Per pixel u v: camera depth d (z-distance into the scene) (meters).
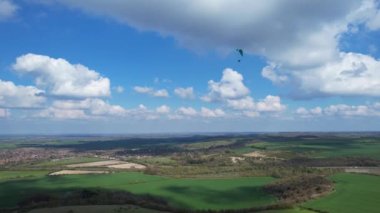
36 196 129.25
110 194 128.75
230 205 120.69
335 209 107.38
